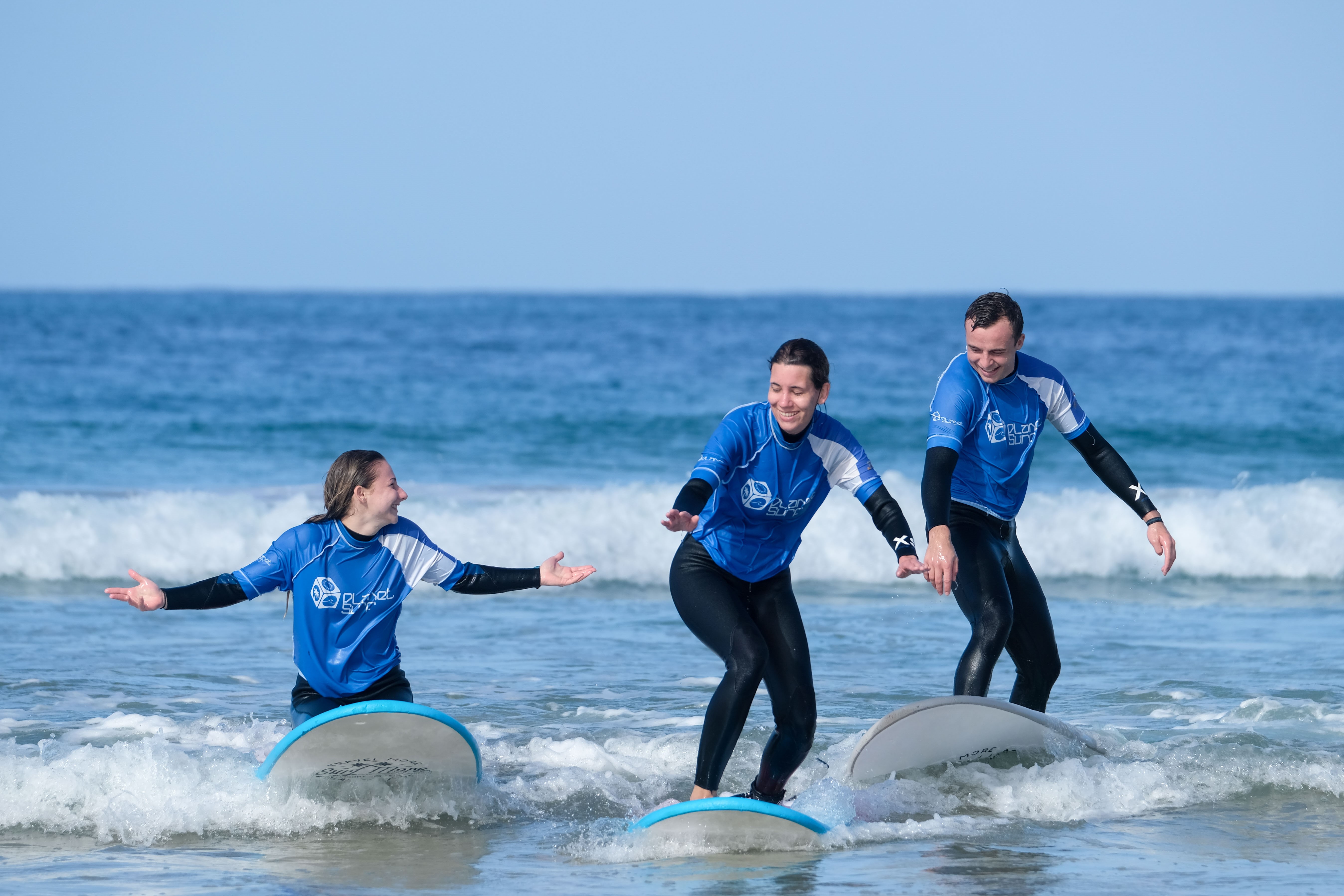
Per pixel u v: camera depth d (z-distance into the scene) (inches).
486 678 1109.1
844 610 1496.1
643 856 650.2
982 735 756.6
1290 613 1505.9
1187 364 5260.8
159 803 705.6
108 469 2468.0
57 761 746.8
